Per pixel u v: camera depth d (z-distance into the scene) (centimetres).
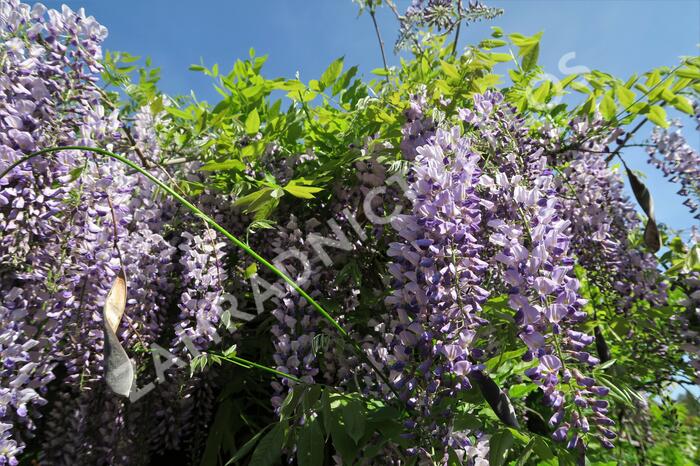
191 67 96
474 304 51
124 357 42
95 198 68
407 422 51
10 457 56
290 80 79
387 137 81
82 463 75
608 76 78
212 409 85
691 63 73
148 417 80
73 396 81
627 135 82
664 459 90
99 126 72
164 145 95
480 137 72
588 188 86
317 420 59
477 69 79
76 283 68
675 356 84
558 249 51
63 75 66
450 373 50
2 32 63
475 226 53
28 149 60
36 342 61
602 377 62
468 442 51
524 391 69
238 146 83
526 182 66
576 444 46
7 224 59
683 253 99
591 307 93
